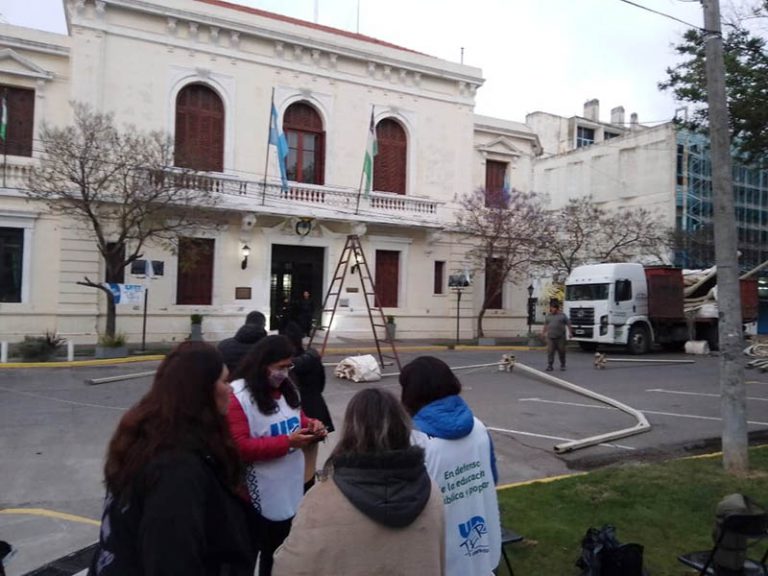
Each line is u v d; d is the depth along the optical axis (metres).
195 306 21.69
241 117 22.61
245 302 22.53
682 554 4.68
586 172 45.31
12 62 19.44
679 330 24.42
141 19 20.86
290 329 5.64
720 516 3.96
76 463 7.61
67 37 20.30
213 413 2.26
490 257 25.77
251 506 3.42
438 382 3.11
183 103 21.94
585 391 11.07
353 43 24.44
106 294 18.92
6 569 4.65
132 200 17.47
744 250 43.09
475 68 27.33
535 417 10.70
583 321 23.48
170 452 2.07
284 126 23.69
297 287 24.23
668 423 10.23
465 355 21.12
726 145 7.15
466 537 2.93
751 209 46.31
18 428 9.30
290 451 3.56
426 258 26.53
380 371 15.80
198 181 19.69
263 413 3.52
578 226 28.67
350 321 24.62
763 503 5.80
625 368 18.19
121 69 20.56
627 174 42.62
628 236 31.16
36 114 19.84
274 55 23.17
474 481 3.02
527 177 29.83
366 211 24.64
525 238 25.64
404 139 26.28
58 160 17.33
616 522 5.40
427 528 2.23
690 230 39.03
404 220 24.97
